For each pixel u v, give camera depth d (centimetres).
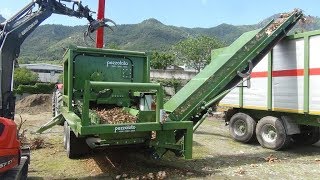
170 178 671
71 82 802
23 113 1973
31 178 667
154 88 652
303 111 912
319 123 907
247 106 1092
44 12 711
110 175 689
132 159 812
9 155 432
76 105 789
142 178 662
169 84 3141
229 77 858
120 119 661
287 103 962
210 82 824
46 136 1130
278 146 959
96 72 851
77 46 818
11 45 655
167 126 668
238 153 921
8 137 435
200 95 803
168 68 5184
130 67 894
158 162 790
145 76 909
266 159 842
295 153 938
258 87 1056
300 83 925
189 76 3691
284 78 976
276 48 1005
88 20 804
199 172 717
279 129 956
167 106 814
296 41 942
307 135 1053
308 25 980
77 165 766
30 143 943
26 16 693
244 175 702
